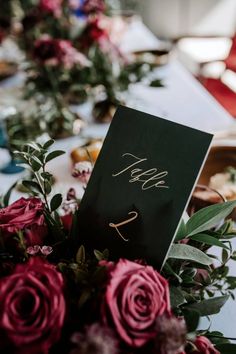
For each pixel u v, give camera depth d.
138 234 0.47
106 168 0.51
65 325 0.39
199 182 0.89
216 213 0.49
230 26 3.41
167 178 0.46
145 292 0.38
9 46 2.03
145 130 0.49
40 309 0.36
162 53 1.72
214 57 2.81
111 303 0.36
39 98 1.30
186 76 1.59
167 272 0.47
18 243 0.47
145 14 3.73
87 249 0.51
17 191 0.89
